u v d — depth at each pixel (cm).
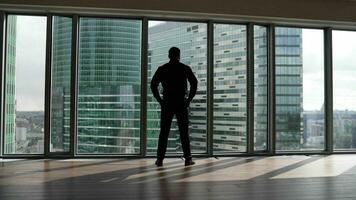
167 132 496
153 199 307
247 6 591
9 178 398
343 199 309
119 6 559
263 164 514
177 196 317
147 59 590
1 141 555
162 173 435
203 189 346
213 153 602
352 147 659
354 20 626
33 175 417
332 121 647
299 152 632
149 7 564
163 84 500
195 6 575
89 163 514
